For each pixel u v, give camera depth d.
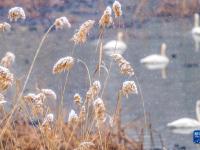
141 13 36.47
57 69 9.05
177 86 20.58
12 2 37.84
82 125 10.48
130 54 27.48
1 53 27.22
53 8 38.59
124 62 9.73
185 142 14.41
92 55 25.30
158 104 18.06
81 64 22.84
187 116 17.09
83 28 9.70
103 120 9.40
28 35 32.16
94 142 10.66
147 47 29.27
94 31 30.73
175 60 25.83
